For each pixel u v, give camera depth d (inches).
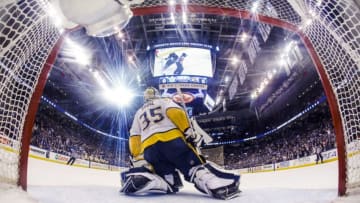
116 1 50.6
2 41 87.9
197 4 133.5
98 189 120.6
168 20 634.8
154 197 107.7
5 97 97.0
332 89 107.8
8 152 97.0
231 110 930.1
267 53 726.5
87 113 778.2
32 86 109.2
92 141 745.0
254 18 133.9
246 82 860.6
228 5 133.0
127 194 111.7
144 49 743.7
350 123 99.7
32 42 100.5
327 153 426.3
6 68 94.3
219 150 900.0
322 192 111.7
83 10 50.6
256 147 840.9
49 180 186.7
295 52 643.5
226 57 789.9
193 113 800.3
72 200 96.4
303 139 613.9
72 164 499.5
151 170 117.6
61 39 115.0
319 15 98.4
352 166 97.0
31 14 89.2
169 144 118.0
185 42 727.1
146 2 130.6
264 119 852.0
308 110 630.5
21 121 104.0
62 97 729.6
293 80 704.4
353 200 89.1
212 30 677.3
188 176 117.0
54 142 568.7
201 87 725.3
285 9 115.2
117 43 694.5
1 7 79.0
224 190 104.4
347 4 83.4
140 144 130.4
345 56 99.5
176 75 723.4
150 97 134.6
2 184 92.4
